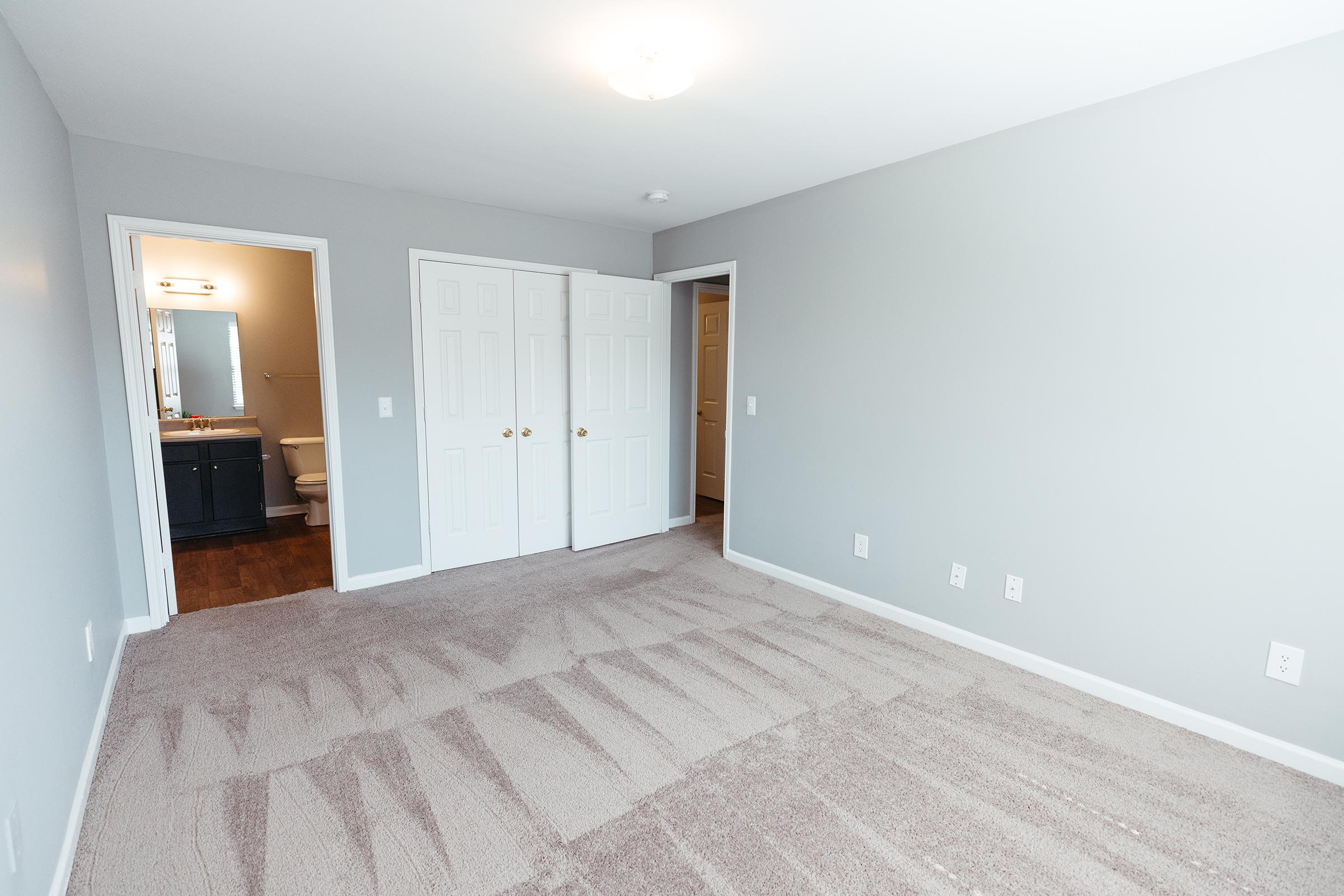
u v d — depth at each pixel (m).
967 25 1.84
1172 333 2.25
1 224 1.56
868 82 2.21
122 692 2.50
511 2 1.74
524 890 1.59
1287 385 2.03
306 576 3.88
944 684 2.62
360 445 3.57
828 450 3.50
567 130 2.67
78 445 2.31
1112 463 2.43
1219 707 2.24
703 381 6.25
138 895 1.56
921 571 3.11
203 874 1.63
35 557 1.62
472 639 3.00
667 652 2.89
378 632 3.07
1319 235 1.94
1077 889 1.60
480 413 3.99
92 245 2.82
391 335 3.62
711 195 3.65
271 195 3.20
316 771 2.04
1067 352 2.52
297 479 5.00
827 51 2.00
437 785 1.98
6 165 1.65
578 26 1.87
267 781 1.99
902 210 3.04
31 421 1.69
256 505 4.91
